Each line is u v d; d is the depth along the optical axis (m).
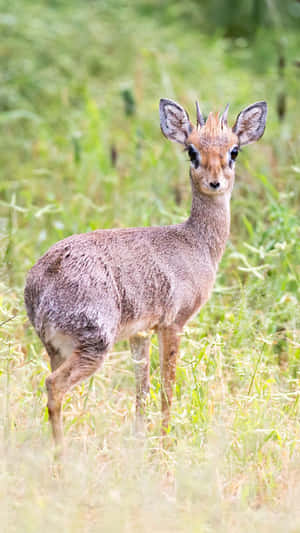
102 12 24.80
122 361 11.54
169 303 9.84
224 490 8.37
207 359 10.34
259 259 13.02
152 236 9.97
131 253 9.56
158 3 27.11
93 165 16.83
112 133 18.81
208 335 11.49
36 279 9.05
